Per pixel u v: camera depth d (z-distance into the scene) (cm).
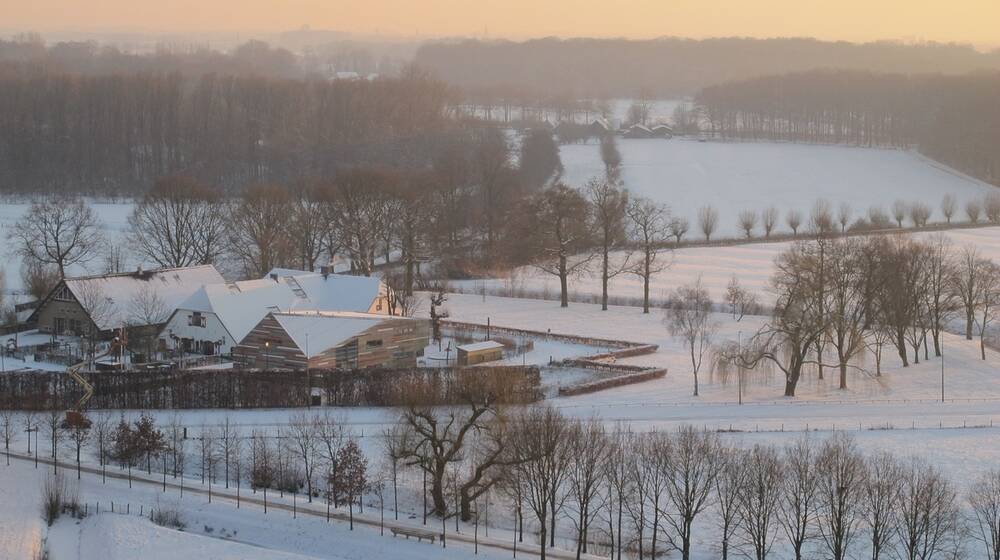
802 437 14438
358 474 12500
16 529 11525
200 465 13625
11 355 18225
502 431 12338
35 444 14138
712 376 17888
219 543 11375
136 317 19338
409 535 11738
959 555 10969
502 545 11525
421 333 18612
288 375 15888
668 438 13150
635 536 11706
